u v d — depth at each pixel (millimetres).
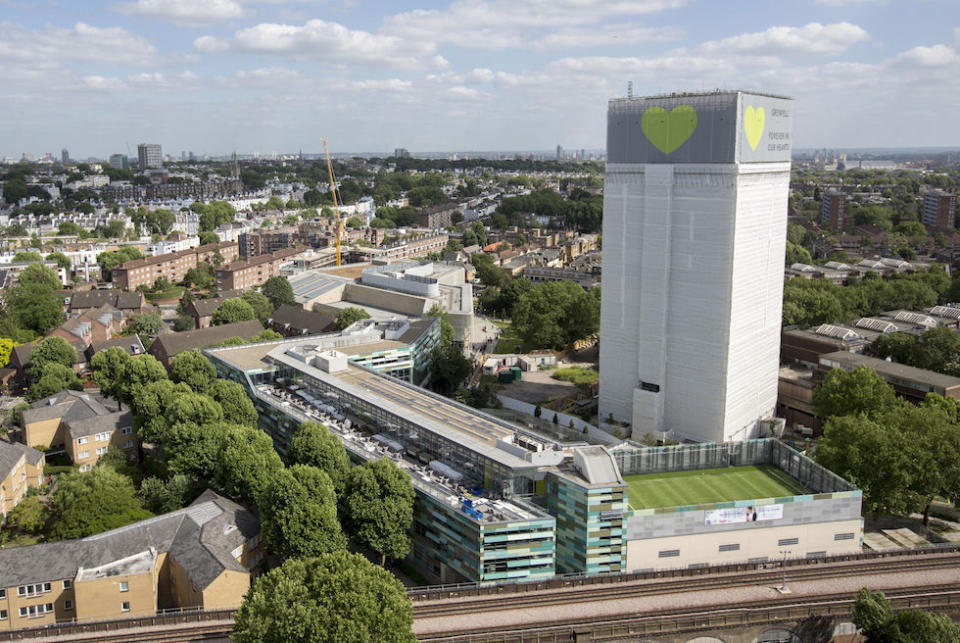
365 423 193750
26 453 193875
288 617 109438
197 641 125938
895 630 119000
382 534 148750
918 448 166125
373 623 109938
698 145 199000
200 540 141750
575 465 150125
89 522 156375
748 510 149875
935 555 146875
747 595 134625
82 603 132375
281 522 141750
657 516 146750
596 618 128125
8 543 167500
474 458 160000
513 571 142250
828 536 154250
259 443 174250
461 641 124625
